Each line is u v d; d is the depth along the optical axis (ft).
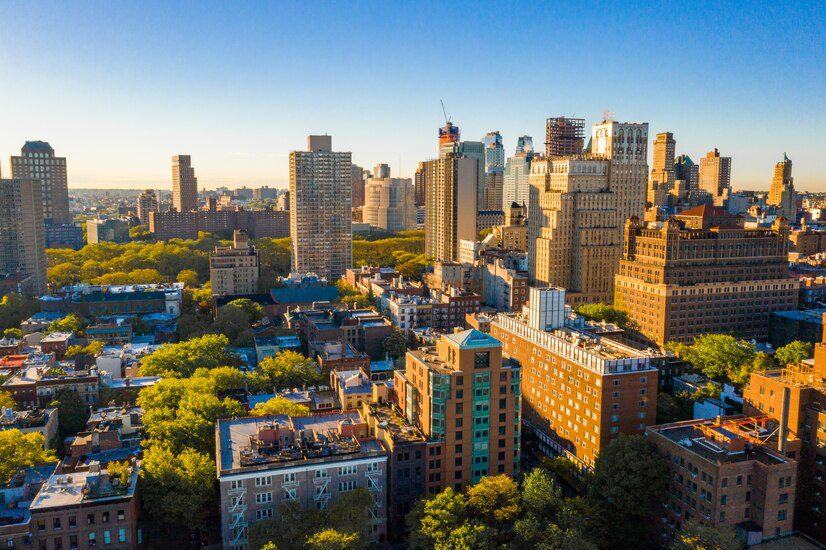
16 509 461.37
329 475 484.74
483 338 522.88
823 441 488.85
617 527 496.23
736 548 409.28
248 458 477.36
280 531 437.58
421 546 449.89
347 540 417.69
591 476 541.34
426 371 522.88
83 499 457.27
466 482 528.63
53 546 449.06
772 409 534.78
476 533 437.17
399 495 511.40
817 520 494.59
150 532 531.09
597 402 599.57
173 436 569.23
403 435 522.06
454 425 517.96
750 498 458.91
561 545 429.79
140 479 513.04
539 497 480.23
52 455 569.23
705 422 529.45
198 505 499.92
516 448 541.75
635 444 504.02
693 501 469.57
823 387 504.43
